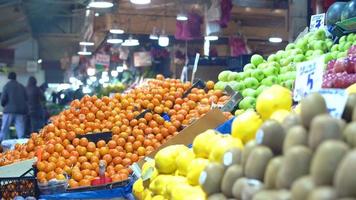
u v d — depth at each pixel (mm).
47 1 14953
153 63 17547
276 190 1556
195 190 2297
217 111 3678
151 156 3732
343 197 1245
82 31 19188
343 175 1246
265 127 1756
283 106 2209
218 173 1957
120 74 26250
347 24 4379
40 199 3807
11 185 3885
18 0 14562
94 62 23906
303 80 2768
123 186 3924
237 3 10758
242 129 2215
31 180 3924
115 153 4332
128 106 4762
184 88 4988
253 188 1681
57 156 4227
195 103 4750
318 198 1277
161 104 4812
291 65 4602
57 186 3867
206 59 10133
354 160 1239
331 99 1913
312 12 8523
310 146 1510
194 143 2508
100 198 3879
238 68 9703
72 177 4105
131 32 13398
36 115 15109
